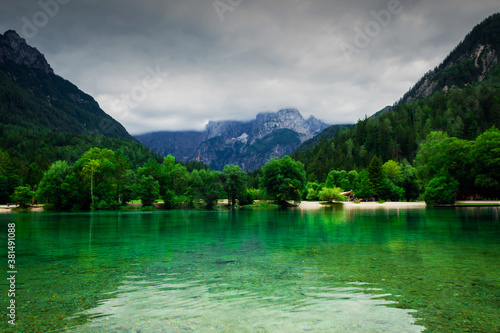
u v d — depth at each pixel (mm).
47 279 14555
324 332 8492
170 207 101750
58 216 67938
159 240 28422
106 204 92062
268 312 9992
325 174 194375
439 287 12609
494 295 11555
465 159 86875
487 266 16344
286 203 107438
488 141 80750
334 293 11930
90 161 91375
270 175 105938
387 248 22359
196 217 62312
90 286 13289
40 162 168250
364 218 53406
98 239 29516
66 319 9625
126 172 102875
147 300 11336
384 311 10023
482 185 80688
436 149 95562
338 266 16609
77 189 91000
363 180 127062
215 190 103312
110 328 8906
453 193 86062
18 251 22828
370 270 15617
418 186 128750
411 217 53875
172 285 13281
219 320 9375
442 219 48688
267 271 15641
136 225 44844
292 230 35812
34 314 10078
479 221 44656
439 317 9523
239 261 18281
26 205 108562
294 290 12367
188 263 17891
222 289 12578
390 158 198625
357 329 8688
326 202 119438
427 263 17172
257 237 29844
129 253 21531
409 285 12938
